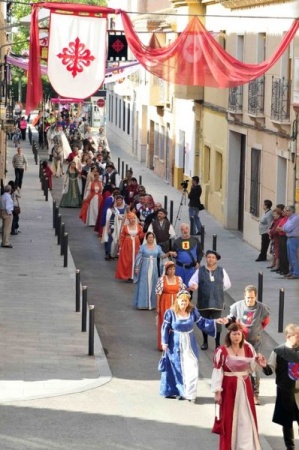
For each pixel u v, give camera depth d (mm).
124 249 43938
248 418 21750
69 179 68375
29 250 50969
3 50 78125
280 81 48781
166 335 26609
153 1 104312
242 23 57969
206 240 56719
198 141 73188
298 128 46875
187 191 71750
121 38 36656
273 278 44531
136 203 50625
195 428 24156
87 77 28562
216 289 31531
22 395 26156
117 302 39531
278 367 22312
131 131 107938
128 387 27531
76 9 28391
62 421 24203
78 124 114500
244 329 24312
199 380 28672
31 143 117812
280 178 50719
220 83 31344
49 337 32594
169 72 30797
